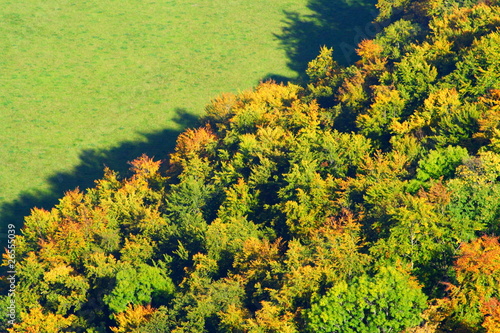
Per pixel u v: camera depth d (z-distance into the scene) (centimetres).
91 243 9544
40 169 12988
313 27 16900
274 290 7088
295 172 8888
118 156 13300
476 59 10006
